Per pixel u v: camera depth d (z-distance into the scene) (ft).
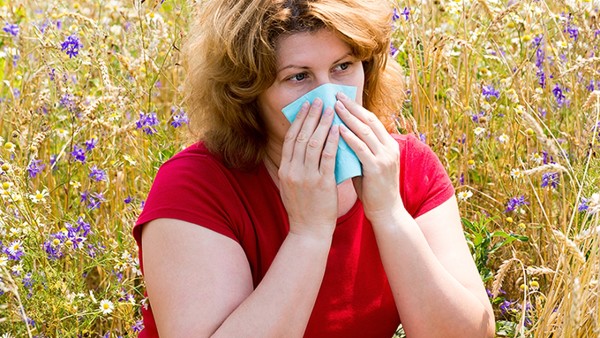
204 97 7.97
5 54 15.24
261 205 8.01
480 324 8.01
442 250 8.36
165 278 7.63
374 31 7.39
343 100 7.46
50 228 12.14
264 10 7.25
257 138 7.94
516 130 13.41
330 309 8.21
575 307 7.63
